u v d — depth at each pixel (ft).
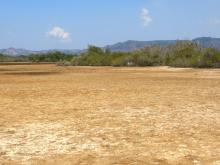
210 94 77.36
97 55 297.53
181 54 242.78
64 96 76.74
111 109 58.39
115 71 185.26
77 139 39.42
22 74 165.37
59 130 43.70
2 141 38.81
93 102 66.80
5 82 117.19
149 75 147.54
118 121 48.62
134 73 163.94
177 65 221.66
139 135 41.01
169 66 230.27
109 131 42.93
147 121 48.39
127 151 35.14
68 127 45.29
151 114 53.36
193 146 36.63
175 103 63.98
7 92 85.71
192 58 218.79
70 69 216.74
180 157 33.17
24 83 112.78
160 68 209.77
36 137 40.37
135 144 37.45
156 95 76.28
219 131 42.80
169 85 99.66
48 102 67.82
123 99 70.33
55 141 38.70
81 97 74.59
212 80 117.08
